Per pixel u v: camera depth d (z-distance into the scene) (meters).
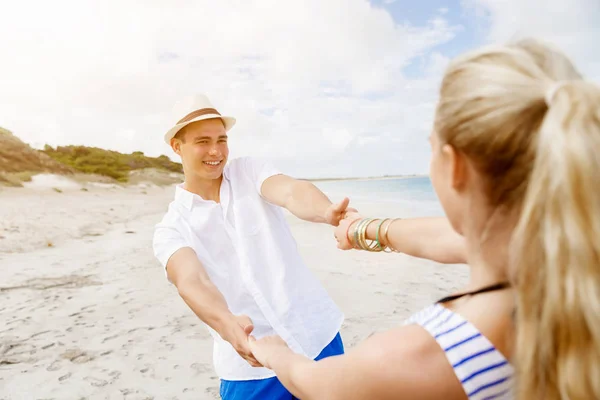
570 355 0.63
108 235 11.03
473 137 0.74
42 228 11.59
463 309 0.83
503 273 0.80
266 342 1.17
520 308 0.69
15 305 5.50
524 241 0.67
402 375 0.80
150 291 5.94
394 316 4.95
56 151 30.41
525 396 0.69
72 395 3.41
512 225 0.76
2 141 22.92
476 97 0.74
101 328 4.70
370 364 0.82
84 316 5.06
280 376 1.03
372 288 5.96
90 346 4.26
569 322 0.62
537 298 0.66
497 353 0.78
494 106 0.71
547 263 0.64
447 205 0.85
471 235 0.84
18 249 9.13
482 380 0.78
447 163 0.81
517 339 0.70
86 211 15.49
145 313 5.11
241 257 2.10
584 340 0.62
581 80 0.70
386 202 21.59
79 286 6.31
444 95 0.80
